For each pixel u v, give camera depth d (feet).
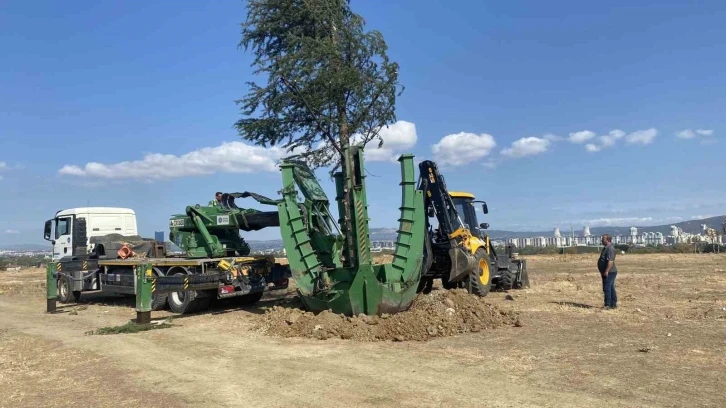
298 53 48.34
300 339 33.71
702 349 28.48
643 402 20.33
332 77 48.11
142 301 40.86
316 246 41.09
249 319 42.22
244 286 46.60
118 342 34.78
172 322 42.42
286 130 53.21
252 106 51.88
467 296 37.96
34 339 36.76
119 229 69.31
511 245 62.90
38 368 28.43
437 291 39.68
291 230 39.19
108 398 22.88
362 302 35.53
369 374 25.02
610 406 19.94
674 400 20.49
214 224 51.16
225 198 52.49
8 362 29.84
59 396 23.36
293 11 51.06
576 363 26.05
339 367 26.45
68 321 45.39
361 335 32.78
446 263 51.49
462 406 20.34
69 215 66.85
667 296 50.16
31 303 60.75
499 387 22.50
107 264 54.70
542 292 55.77
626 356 27.27
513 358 27.27
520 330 34.65
